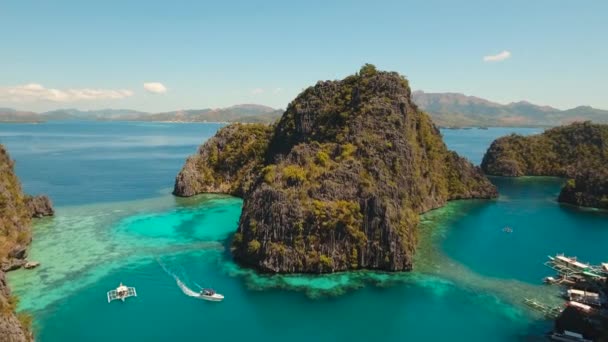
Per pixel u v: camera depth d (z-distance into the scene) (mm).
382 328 71000
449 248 109000
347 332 69812
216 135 192000
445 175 171250
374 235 94875
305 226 94000
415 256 102500
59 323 70312
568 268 94438
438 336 68875
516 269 95875
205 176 177250
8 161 130125
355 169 108125
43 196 134250
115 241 110062
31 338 63625
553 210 153375
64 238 111500
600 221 138125
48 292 80875
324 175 105500
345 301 79625
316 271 90750
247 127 194375
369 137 125375
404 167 127312
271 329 70125
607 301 75312
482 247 110438
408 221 105438
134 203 153250
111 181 197875
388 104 138125
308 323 72188
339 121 144000
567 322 68750
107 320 71688
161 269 92375
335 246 93125
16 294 79500
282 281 87188
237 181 173000
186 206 149500
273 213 94938
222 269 92688
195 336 67688
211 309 76000
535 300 80688
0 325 57375
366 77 158875
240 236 99062
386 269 93125
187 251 103500
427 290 84438
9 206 106688
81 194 167250
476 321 73312
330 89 166125
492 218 140375
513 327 71500
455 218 139000
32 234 113562
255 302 78625
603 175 162625
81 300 78125
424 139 161750
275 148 169125
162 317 73000
